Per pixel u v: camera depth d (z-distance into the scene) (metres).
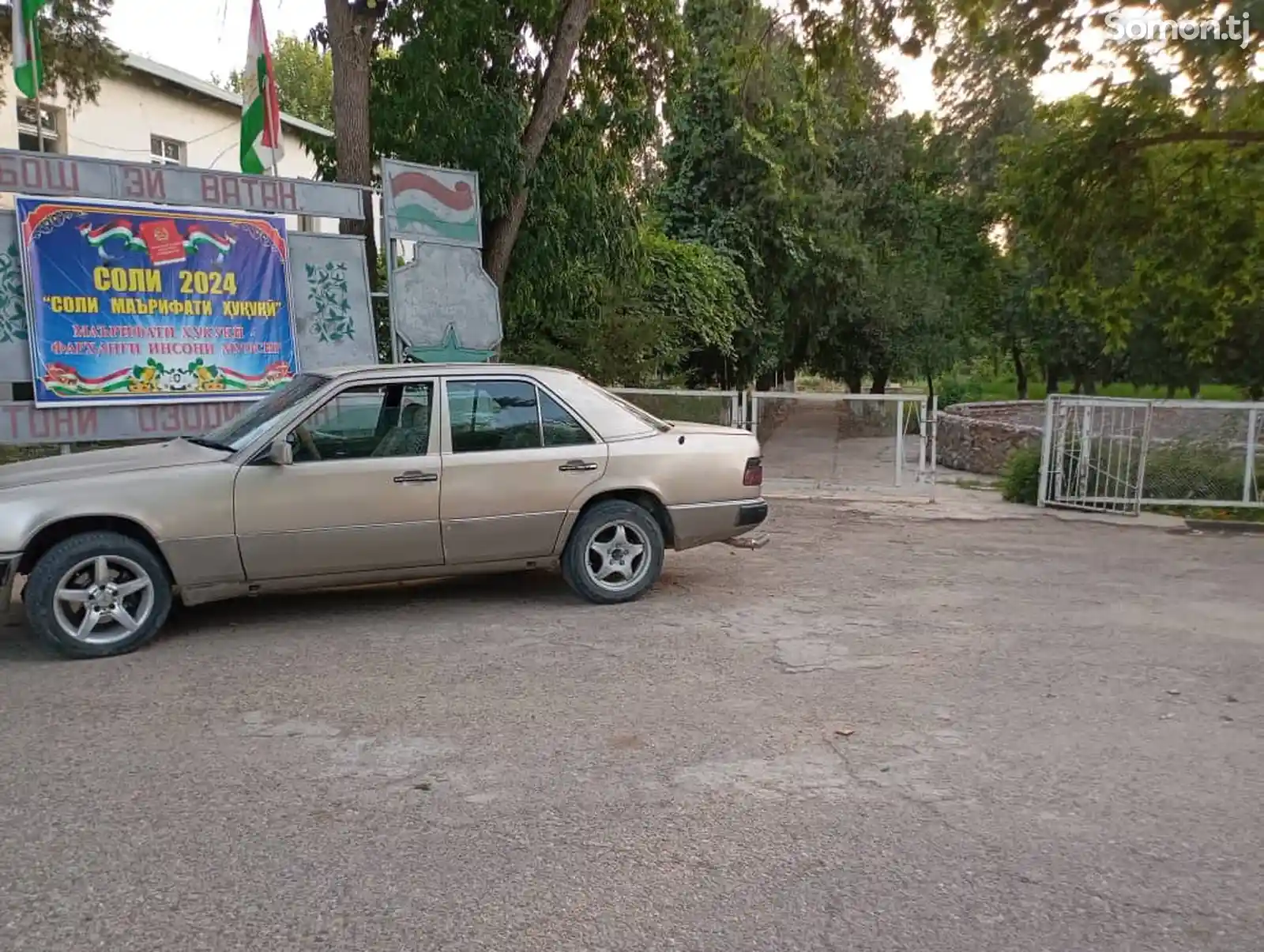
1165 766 4.56
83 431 9.15
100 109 18.09
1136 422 12.77
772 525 11.45
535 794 4.19
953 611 7.41
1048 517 12.38
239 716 5.05
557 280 13.48
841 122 22.59
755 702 5.33
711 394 13.45
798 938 3.18
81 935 3.16
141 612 6.11
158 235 9.38
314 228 20.25
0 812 3.98
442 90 11.73
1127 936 3.21
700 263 18.34
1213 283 14.27
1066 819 4.02
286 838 3.79
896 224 27.31
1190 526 11.91
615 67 13.56
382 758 4.54
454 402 6.93
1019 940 3.18
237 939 3.15
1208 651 6.44
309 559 6.48
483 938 3.17
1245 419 12.80
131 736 4.79
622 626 6.82
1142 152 12.88
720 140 20.22
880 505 13.19
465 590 7.79
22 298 8.85
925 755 4.65
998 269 28.67
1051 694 5.54
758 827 3.92
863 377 30.56
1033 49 11.41
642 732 4.89
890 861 3.67
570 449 7.16
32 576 5.86
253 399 9.96
